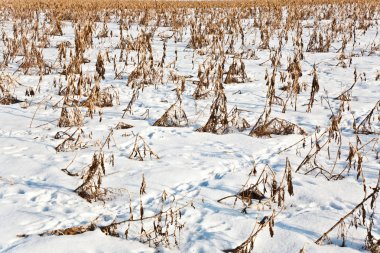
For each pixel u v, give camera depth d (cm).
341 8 2069
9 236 383
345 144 641
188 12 2095
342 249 379
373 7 2019
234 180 516
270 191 482
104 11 2217
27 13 1922
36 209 439
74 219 421
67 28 1755
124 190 488
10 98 842
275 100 866
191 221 429
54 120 733
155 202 464
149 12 1933
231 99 879
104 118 755
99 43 1445
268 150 619
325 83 996
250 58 1246
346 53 1309
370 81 1001
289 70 896
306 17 1994
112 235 404
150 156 584
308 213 442
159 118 749
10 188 482
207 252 377
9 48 1218
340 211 446
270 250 379
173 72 1019
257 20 1931
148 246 386
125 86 971
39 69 1065
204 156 595
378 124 727
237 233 406
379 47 1342
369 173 540
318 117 763
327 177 529
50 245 369
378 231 409
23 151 598
